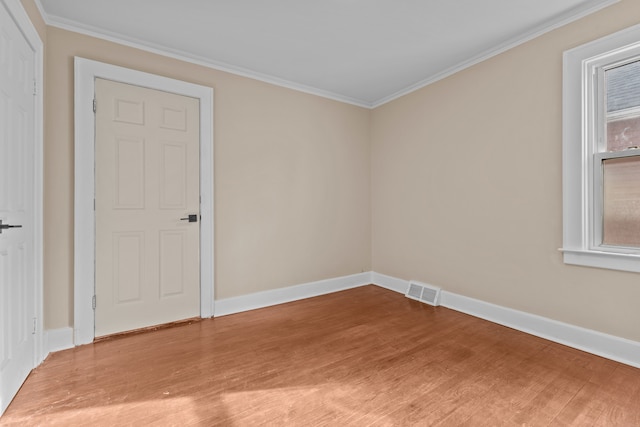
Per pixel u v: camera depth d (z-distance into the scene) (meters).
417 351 2.10
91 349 2.15
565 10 2.10
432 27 2.30
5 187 1.53
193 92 2.69
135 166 2.45
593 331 2.06
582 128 2.09
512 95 2.49
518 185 2.46
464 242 2.88
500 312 2.58
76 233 2.21
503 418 1.42
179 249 2.65
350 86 3.38
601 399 1.56
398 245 3.60
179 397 1.60
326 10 2.10
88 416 1.45
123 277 2.41
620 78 2.00
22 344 1.72
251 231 3.05
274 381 1.74
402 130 3.53
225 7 2.05
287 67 2.94
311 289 3.45
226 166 2.90
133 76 2.43
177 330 2.49
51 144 2.14
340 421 1.41
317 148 3.50
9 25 1.57
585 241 2.10
